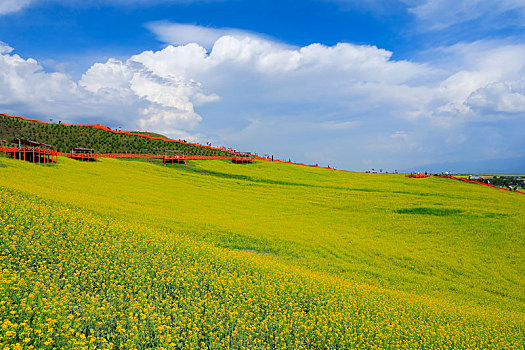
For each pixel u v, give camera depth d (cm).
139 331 1203
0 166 5594
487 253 4081
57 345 1026
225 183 7838
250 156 11812
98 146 10612
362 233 4681
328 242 4144
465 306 2570
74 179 6069
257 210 5709
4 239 1811
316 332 1533
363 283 2825
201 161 10056
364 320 1748
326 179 9338
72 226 2411
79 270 1653
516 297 3030
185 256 2353
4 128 10038
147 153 10744
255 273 2247
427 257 3888
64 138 10706
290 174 9681
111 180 6631
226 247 3441
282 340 1395
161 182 7225
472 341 1736
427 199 6700
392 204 6253
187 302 1554
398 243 4328
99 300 1381
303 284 2175
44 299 1181
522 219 5241
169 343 1191
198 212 5009
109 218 3278
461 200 6619
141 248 2298
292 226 4772
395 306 2117
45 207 2772
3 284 1193
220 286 1808
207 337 1337
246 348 1279
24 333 984
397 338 1628
